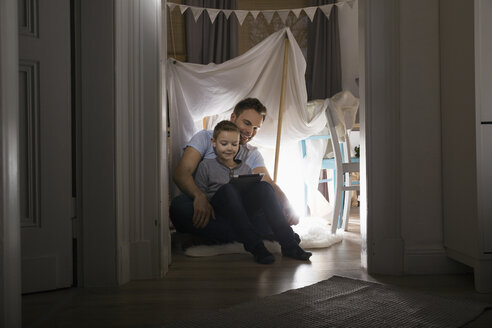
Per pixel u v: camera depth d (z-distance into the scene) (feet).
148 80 5.19
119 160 4.92
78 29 4.86
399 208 5.18
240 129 7.79
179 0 13.01
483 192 4.40
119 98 4.93
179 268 5.65
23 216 4.63
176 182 7.16
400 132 5.20
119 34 4.93
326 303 3.93
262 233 6.83
